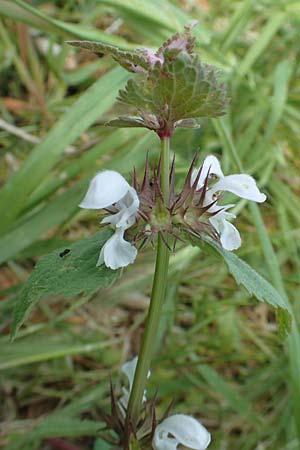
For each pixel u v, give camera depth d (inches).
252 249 15.4
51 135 13.5
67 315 13.7
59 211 13.5
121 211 7.5
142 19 15.6
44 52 18.7
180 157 14.6
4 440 12.4
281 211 16.4
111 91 13.8
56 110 17.5
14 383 13.6
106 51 7.2
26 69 17.8
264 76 19.5
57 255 7.9
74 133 13.5
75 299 14.7
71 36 14.1
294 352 12.1
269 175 16.3
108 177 7.4
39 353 12.9
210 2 21.0
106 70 18.6
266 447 12.8
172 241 8.9
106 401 12.5
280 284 12.7
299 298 14.4
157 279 8.0
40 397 13.6
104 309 14.7
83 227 16.1
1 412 13.3
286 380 13.6
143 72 7.4
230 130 16.2
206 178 7.6
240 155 16.0
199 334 14.7
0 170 16.5
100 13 18.8
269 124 16.4
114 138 13.9
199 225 7.6
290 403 13.3
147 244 7.6
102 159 16.6
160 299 8.0
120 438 8.5
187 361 14.1
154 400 8.4
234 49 19.5
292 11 18.2
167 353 13.6
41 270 7.8
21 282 14.5
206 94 7.1
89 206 7.4
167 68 6.9
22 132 15.9
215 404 13.6
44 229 13.4
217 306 14.7
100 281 7.6
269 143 16.6
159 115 7.3
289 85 18.9
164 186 7.6
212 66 7.2
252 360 14.5
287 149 18.0
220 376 13.6
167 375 13.7
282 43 19.6
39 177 13.3
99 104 13.7
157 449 8.4
